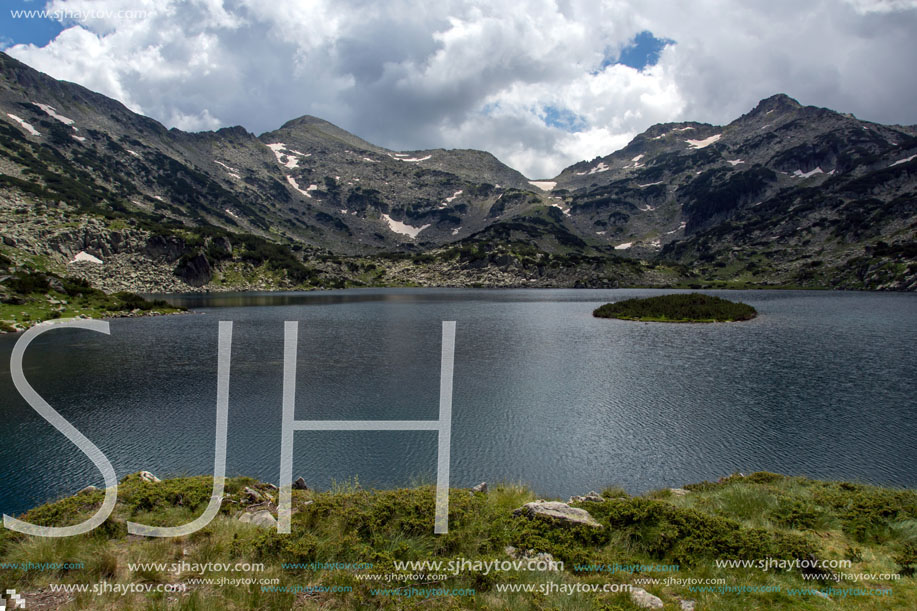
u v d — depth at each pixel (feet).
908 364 184.34
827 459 92.94
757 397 137.28
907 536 40.86
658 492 65.57
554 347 232.32
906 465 89.56
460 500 48.01
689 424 114.52
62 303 358.84
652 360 196.44
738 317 352.49
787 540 37.91
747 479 66.49
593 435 107.24
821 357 200.13
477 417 120.57
